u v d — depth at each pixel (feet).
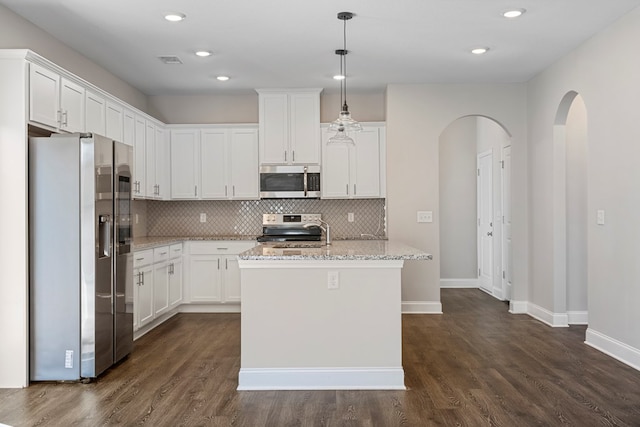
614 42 14.43
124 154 14.23
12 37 13.37
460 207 27.63
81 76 17.10
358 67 18.74
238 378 12.85
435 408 10.91
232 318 20.35
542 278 19.51
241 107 23.27
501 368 13.60
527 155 20.84
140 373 13.32
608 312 14.88
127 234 14.56
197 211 23.31
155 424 10.11
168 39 15.61
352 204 23.08
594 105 15.53
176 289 20.58
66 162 12.39
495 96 21.01
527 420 10.25
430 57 17.57
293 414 10.64
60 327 12.43
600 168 15.21
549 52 17.11
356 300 12.33
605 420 10.22
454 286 27.61
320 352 12.32
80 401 11.32
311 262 12.26
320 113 22.59
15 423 10.12
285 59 17.71
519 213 20.99
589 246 15.87
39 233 12.39
